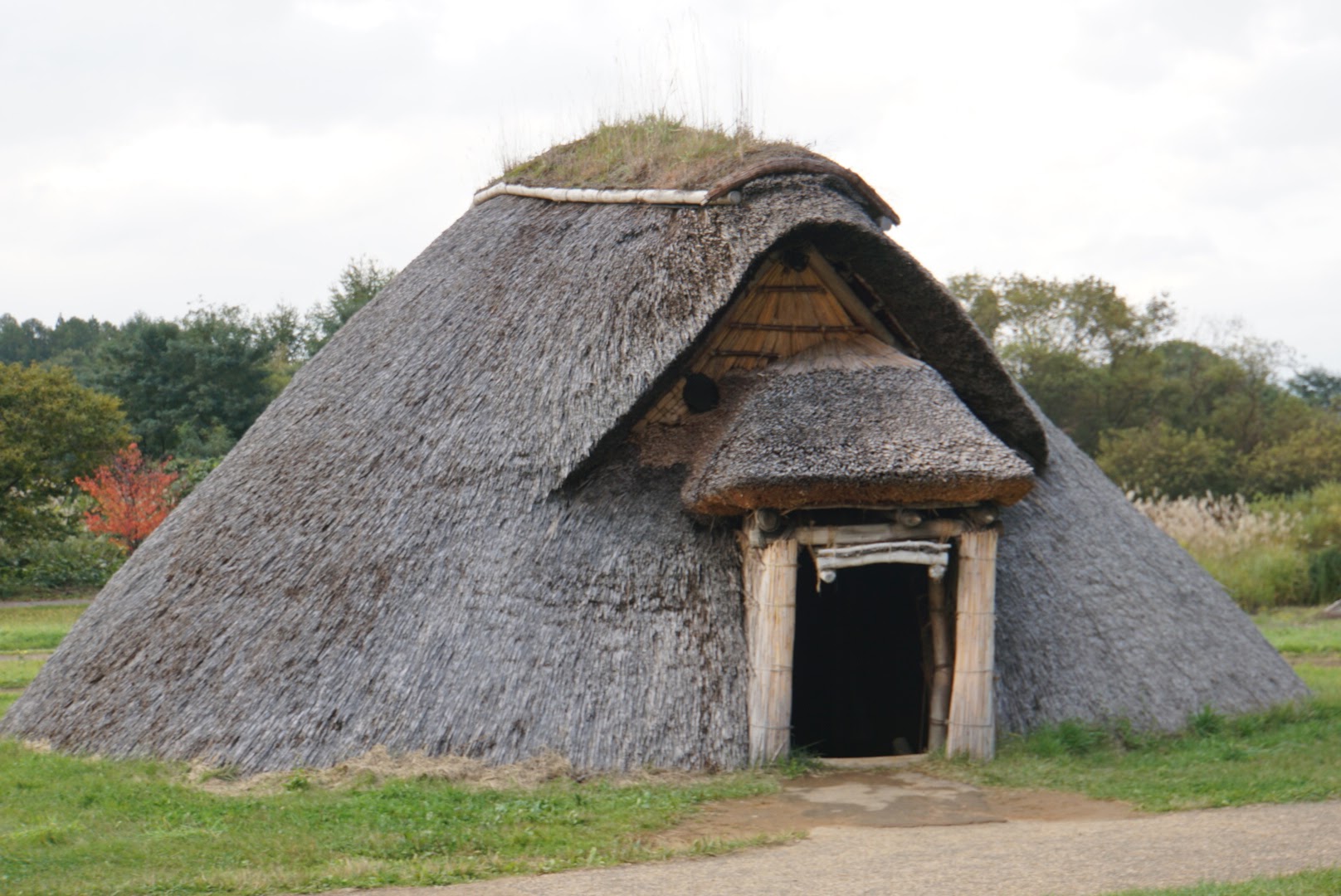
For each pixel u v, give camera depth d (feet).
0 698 46.19
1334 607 73.67
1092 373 146.30
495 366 36.70
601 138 44.50
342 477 36.24
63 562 104.17
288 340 184.65
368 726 30.91
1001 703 33.86
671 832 24.95
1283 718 37.29
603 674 31.45
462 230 45.27
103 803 27.86
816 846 23.48
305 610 33.35
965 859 22.08
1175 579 41.39
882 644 41.65
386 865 22.07
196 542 38.09
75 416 100.58
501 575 32.83
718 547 33.45
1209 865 21.15
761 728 30.99
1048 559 37.47
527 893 20.30
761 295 36.14
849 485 30.19
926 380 32.91
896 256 34.40
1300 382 185.57
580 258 38.04
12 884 21.17
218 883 21.02
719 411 35.27
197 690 33.14
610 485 34.40
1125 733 34.06
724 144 40.11
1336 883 19.35
